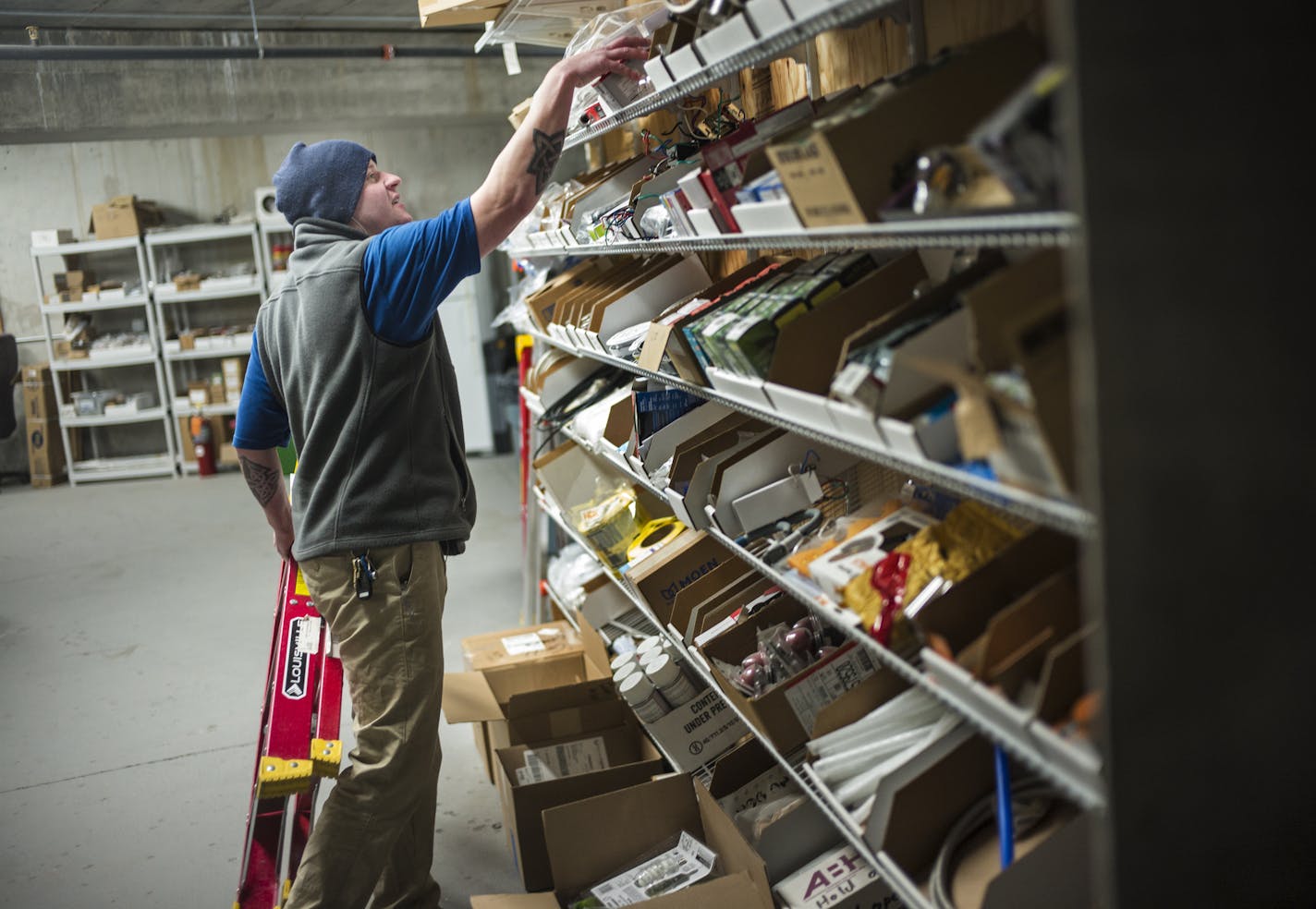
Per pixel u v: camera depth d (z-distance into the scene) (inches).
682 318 80.0
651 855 93.4
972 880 58.4
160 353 347.3
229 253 368.2
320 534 89.9
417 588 90.5
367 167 98.8
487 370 339.0
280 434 102.7
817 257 77.7
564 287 134.6
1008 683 49.4
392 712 88.4
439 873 110.3
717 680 84.0
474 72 305.0
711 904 79.1
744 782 96.3
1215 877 43.4
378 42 327.3
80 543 266.4
